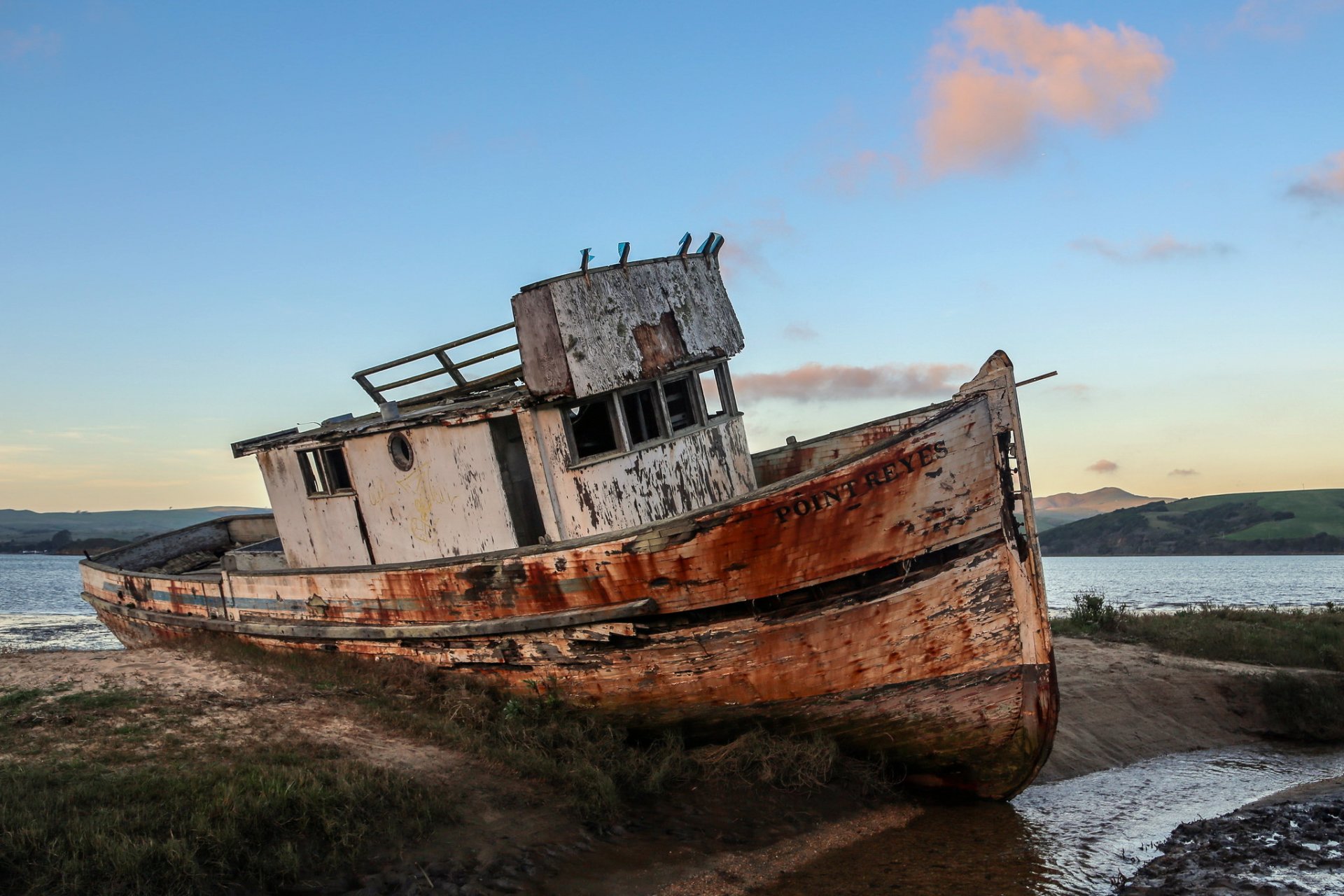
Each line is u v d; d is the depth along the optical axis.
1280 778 10.80
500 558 10.58
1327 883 7.06
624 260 11.38
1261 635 16.34
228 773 7.64
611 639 10.07
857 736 9.90
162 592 15.84
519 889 6.77
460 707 10.36
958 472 9.28
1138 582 46.03
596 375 10.64
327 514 13.41
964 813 9.48
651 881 7.24
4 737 8.44
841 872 7.70
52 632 24.19
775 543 9.31
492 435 11.41
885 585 9.43
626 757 9.59
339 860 6.74
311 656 12.70
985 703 9.44
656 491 11.24
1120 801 9.88
